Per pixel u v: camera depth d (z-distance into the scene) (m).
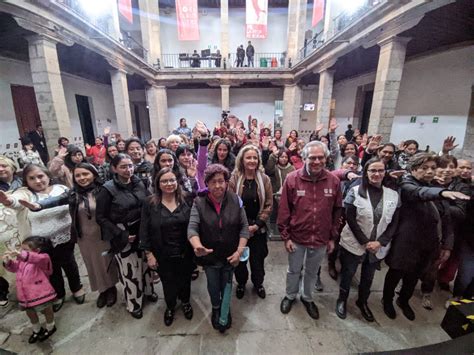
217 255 1.75
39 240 1.79
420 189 1.66
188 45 14.57
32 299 1.69
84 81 9.98
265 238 2.16
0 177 2.15
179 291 1.98
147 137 16.61
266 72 12.19
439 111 6.34
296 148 3.69
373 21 5.25
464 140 5.73
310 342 1.80
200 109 14.70
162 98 12.59
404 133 7.47
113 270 2.10
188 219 1.81
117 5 8.99
